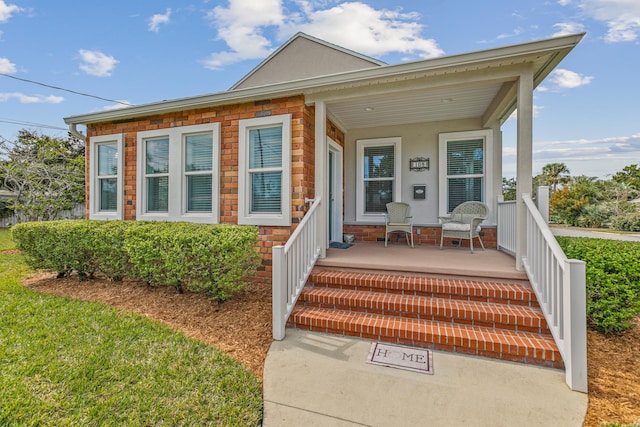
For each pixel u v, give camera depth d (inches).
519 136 141.5
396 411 82.4
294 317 132.5
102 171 243.4
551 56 133.2
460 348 111.6
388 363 105.3
